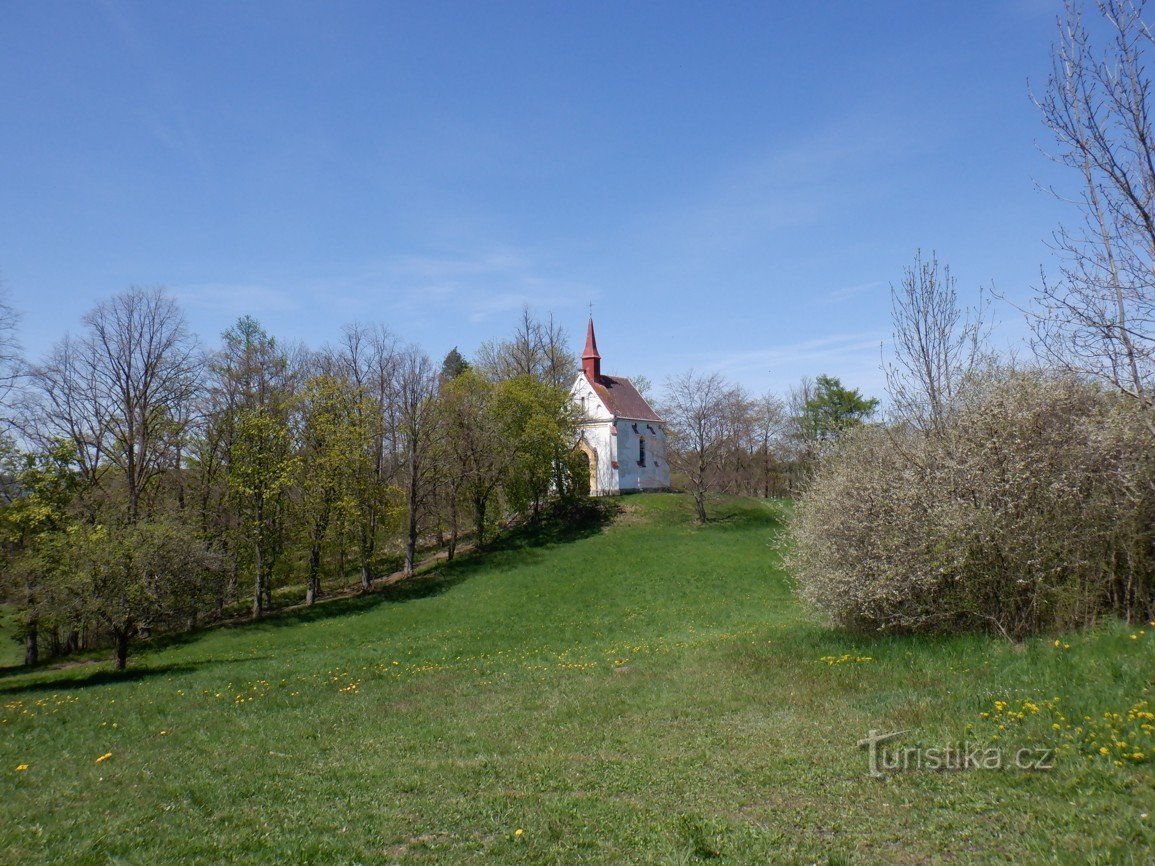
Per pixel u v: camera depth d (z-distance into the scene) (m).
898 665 12.74
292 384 43.91
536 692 16.09
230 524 38.38
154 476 39.06
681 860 6.29
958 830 6.38
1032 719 8.53
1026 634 12.74
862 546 14.95
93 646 36.12
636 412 67.06
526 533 53.91
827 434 18.17
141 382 37.06
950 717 9.31
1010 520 12.57
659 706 13.00
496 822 7.84
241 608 43.31
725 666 15.89
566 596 37.75
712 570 40.47
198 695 18.70
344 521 40.75
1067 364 9.35
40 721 16.48
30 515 31.02
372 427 44.16
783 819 7.10
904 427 15.07
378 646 29.09
